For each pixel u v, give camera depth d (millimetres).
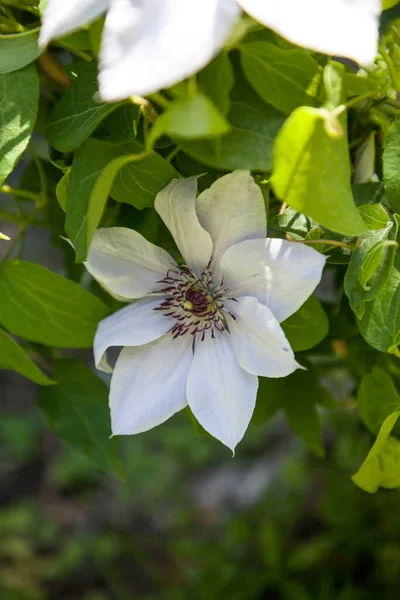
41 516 2320
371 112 799
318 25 664
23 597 1969
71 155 854
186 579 1863
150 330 778
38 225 908
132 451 2406
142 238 777
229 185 748
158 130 672
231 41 702
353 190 791
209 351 771
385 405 807
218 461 2381
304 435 902
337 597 1480
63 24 690
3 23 796
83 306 810
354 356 857
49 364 867
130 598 2086
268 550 1566
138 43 664
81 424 858
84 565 2160
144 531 2256
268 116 721
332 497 1497
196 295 773
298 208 699
